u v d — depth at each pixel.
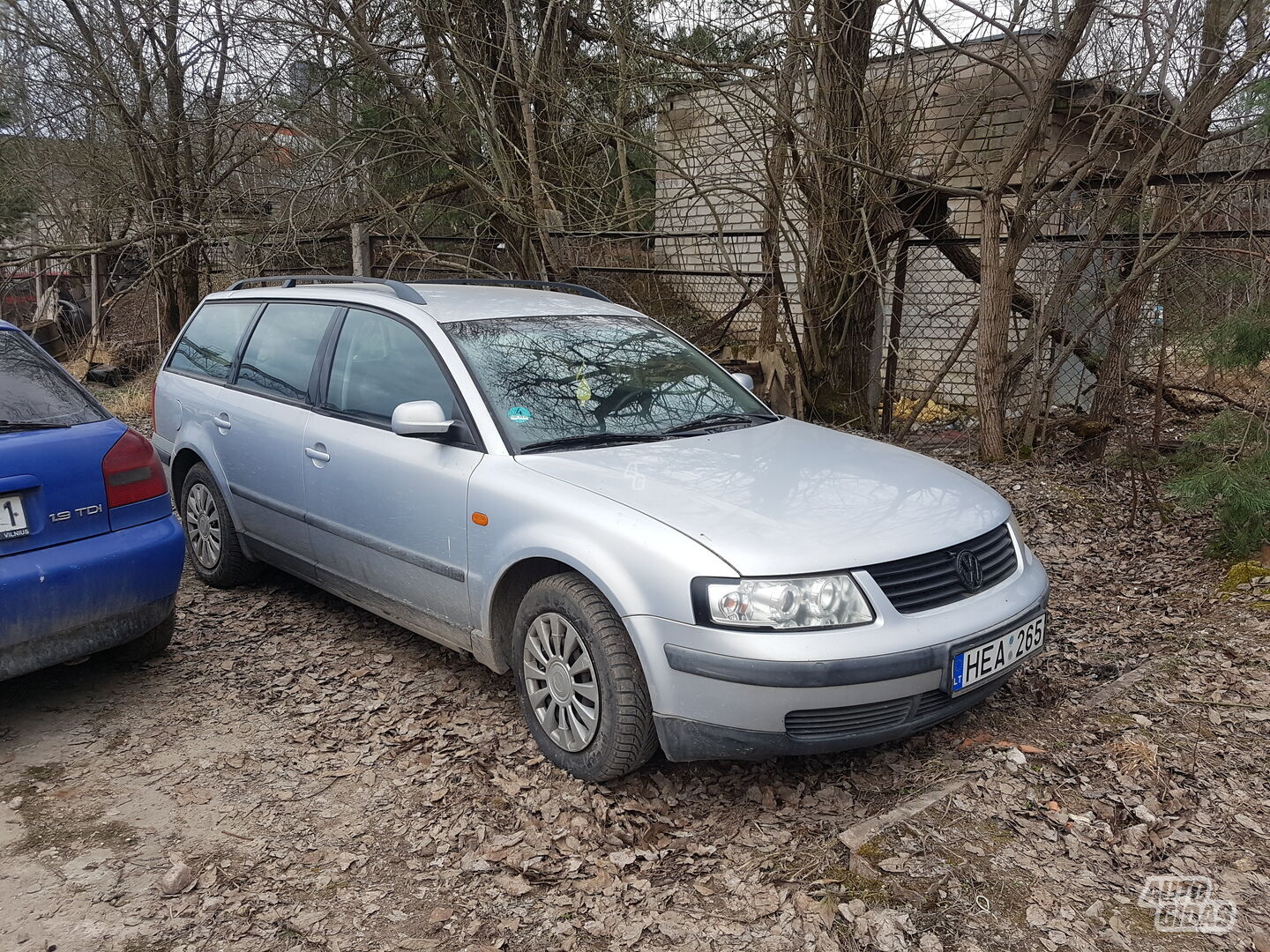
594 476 3.57
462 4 9.04
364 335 4.61
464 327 4.30
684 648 3.09
